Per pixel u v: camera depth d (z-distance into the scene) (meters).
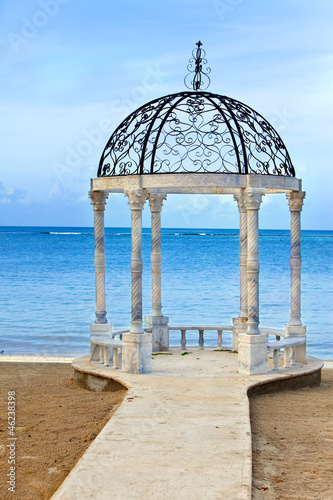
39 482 7.39
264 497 6.89
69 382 12.89
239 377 11.27
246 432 8.20
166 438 7.99
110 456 7.42
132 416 8.85
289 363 12.30
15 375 13.84
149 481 6.76
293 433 9.04
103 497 6.41
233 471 7.00
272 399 10.91
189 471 7.00
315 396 11.26
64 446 8.56
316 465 7.82
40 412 10.24
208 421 8.63
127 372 11.65
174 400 9.63
